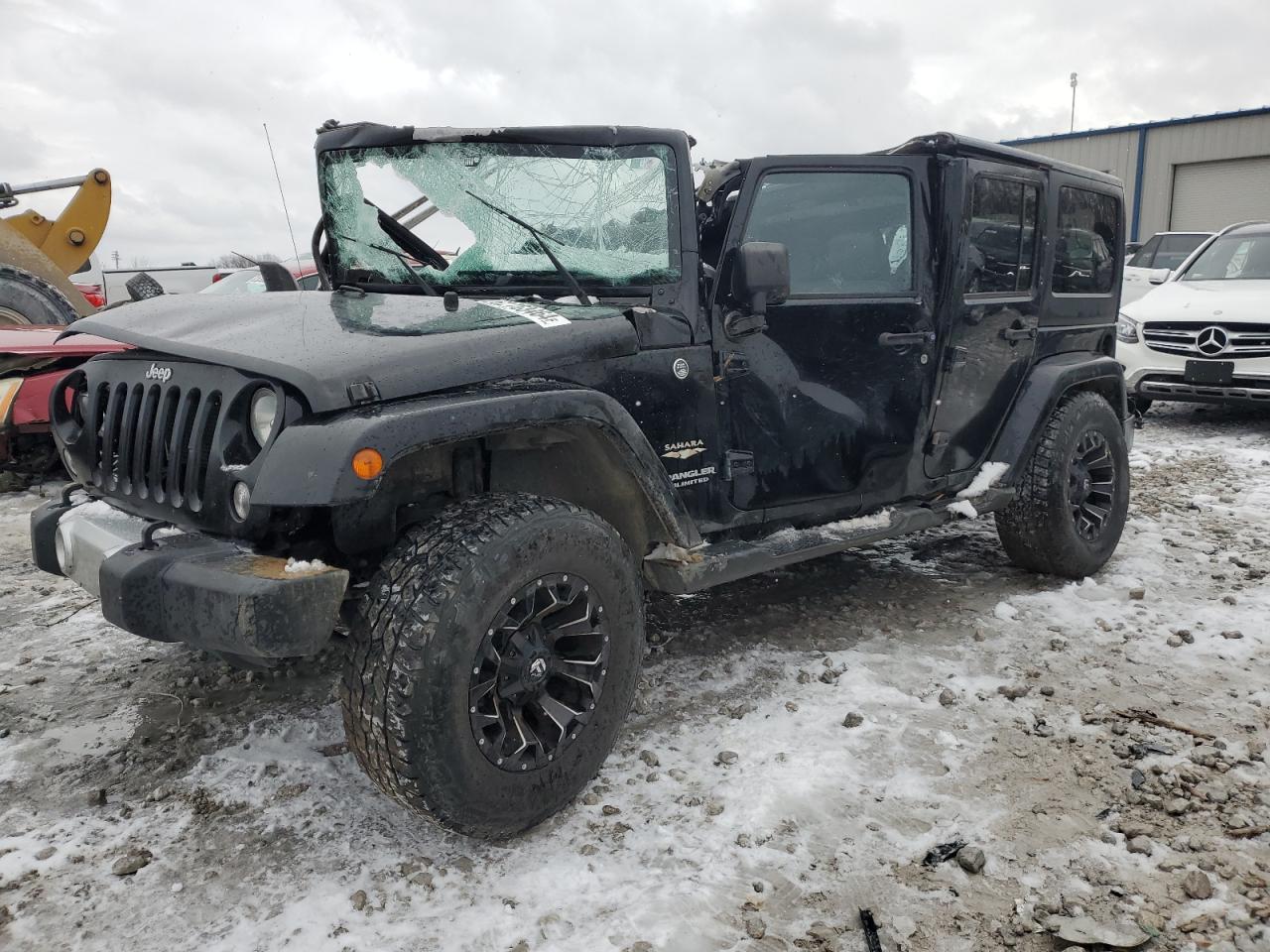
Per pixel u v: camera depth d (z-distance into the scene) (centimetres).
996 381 386
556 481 284
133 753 277
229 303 283
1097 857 226
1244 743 276
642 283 285
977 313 365
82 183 864
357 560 248
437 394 225
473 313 257
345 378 209
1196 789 250
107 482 264
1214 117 2369
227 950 198
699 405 289
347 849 232
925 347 347
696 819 241
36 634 369
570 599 237
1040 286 398
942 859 225
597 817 244
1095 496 427
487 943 199
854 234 330
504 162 290
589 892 215
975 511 374
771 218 306
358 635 215
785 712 298
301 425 208
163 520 244
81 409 288
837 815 242
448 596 210
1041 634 361
